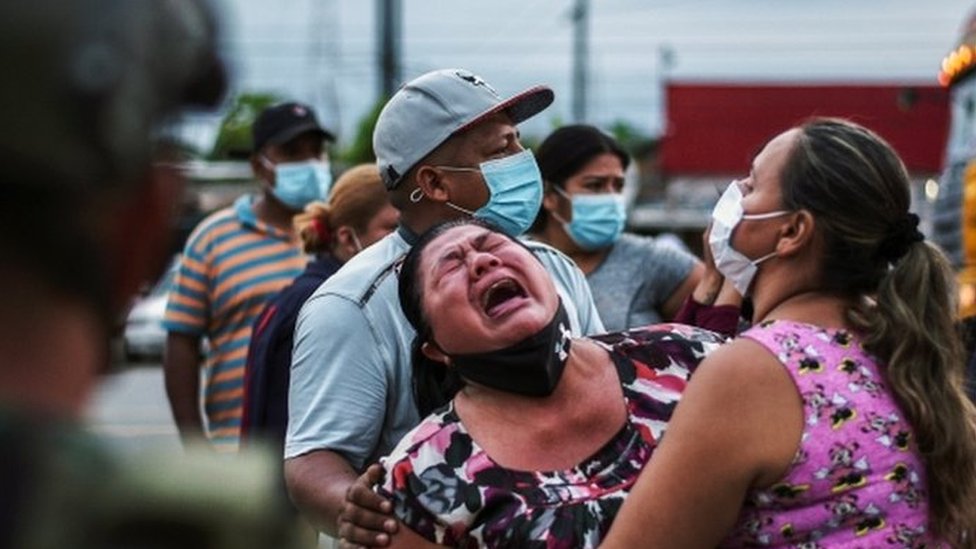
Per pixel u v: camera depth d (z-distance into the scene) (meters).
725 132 24.97
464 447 2.59
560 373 2.67
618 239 5.16
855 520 2.34
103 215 0.95
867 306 2.44
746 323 2.83
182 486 0.95
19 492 0.90
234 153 6.94
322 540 3.62
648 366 2.75
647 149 39.72
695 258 5.17
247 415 4.32
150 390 15.41
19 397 0.93
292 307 4.33
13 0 0.88
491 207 3.45
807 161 2.46
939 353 2.40
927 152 22.25
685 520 2.31
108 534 0.93
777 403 2.32
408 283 2.81
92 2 0.90
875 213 2.43
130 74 0.92
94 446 0.94
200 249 5.48
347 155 26.95
